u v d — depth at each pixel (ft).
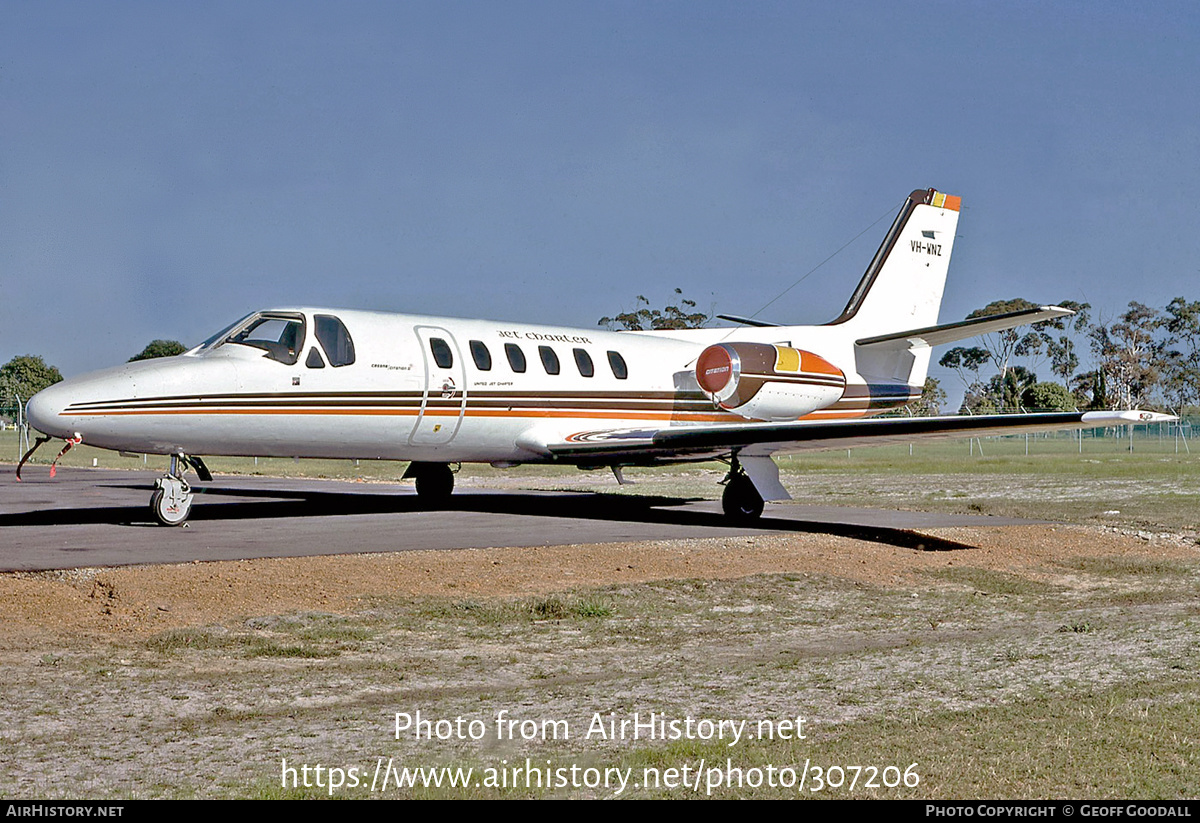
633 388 67.92
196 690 25.96
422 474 70.28
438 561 44.37
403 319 59.47
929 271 82.33
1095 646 31.94
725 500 63.57
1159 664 29.25
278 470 134.41
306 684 26.94
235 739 21.79
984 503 85.35
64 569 39.11
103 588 36.78
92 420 48.67
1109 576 49.96
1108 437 327.06
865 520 68.13
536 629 35.01
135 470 122.42
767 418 69.10
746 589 42.91
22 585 36.45
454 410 59.26
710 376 67.05
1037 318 63.10
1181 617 37.88
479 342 61.31
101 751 20.84
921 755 20.80
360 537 51.31
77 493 80.79
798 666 29.37
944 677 27.84
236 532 52.44
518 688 27.07
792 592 43.09
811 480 120.98
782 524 64.08
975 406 354.54
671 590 41.81
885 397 78.89
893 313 80.33
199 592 36.83
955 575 48.29
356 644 31.81
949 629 37.06
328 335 55.52
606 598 39.42
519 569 43.80
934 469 146.20
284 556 43.68
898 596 43.47
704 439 59.62
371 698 25.70
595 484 107.45
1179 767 20.02
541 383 63.05
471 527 57.36
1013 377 363.76
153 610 34.45
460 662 30.07
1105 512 76.89
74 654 29.09
